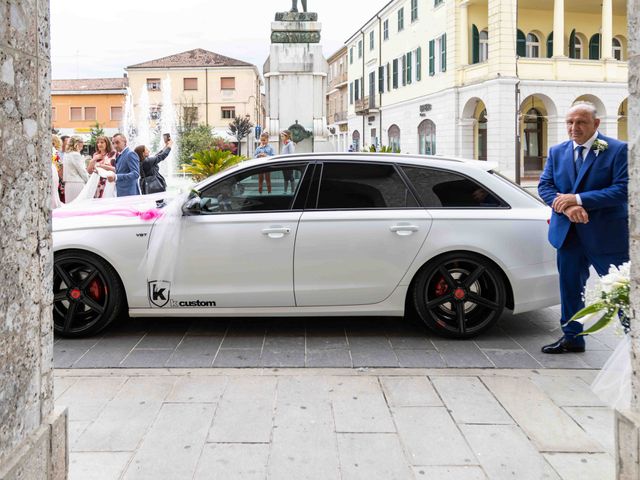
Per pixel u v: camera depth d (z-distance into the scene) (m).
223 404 3.56
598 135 4.25
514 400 3.62
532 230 4.85
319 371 4.14
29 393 2.12
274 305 4.83
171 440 3.10
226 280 4.80
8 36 1.96
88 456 2.94
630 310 2.21
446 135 34.03
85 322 4.97
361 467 2.84
